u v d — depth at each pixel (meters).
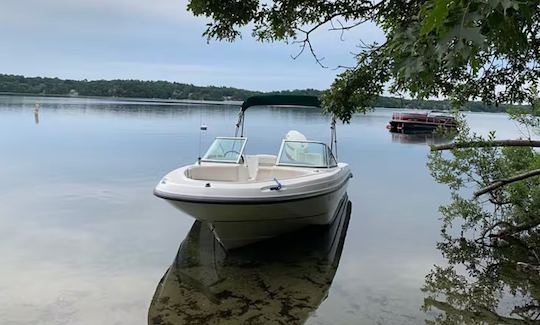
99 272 5.71
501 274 6.11
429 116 35.69
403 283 5.69
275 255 6.68
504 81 4.75
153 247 6.79
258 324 4.43
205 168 7.37
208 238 7.36
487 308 4.99
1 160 14.43
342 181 7.84
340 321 4.54
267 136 24.03
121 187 10.95
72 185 11.02
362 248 7.11
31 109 45.16
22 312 4.55
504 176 7.34
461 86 4.78
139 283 5.41
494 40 1.53
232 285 5.45
